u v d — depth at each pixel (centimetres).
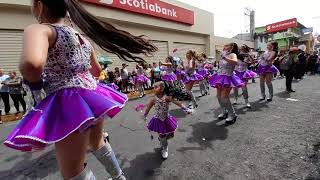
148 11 1794
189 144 461
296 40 4731
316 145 414
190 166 372
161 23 1961
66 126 132
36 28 131
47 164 416
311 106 691
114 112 167
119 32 166
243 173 339
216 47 3009
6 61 1120
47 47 129
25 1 1112
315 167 341
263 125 542
